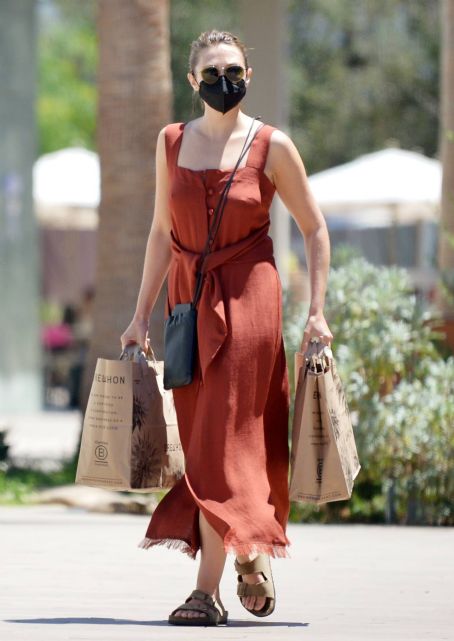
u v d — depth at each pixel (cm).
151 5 2573
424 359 2050
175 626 1085
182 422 1109
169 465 1132
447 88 2689
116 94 2580
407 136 6562
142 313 1154
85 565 1467
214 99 1083
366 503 2031
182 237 1100
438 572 1438
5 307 4531
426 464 1959
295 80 6525
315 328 1107
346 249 2192
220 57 1088
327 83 6600
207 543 1090
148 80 2575
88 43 7819
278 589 1316
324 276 1117
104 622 1103
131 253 2581
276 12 3362
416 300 2066
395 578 1392
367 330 2008
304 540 1728
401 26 6581
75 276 6184
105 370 1125
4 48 4466
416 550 1625
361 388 1952
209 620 1089
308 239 1121
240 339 1071
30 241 4566
